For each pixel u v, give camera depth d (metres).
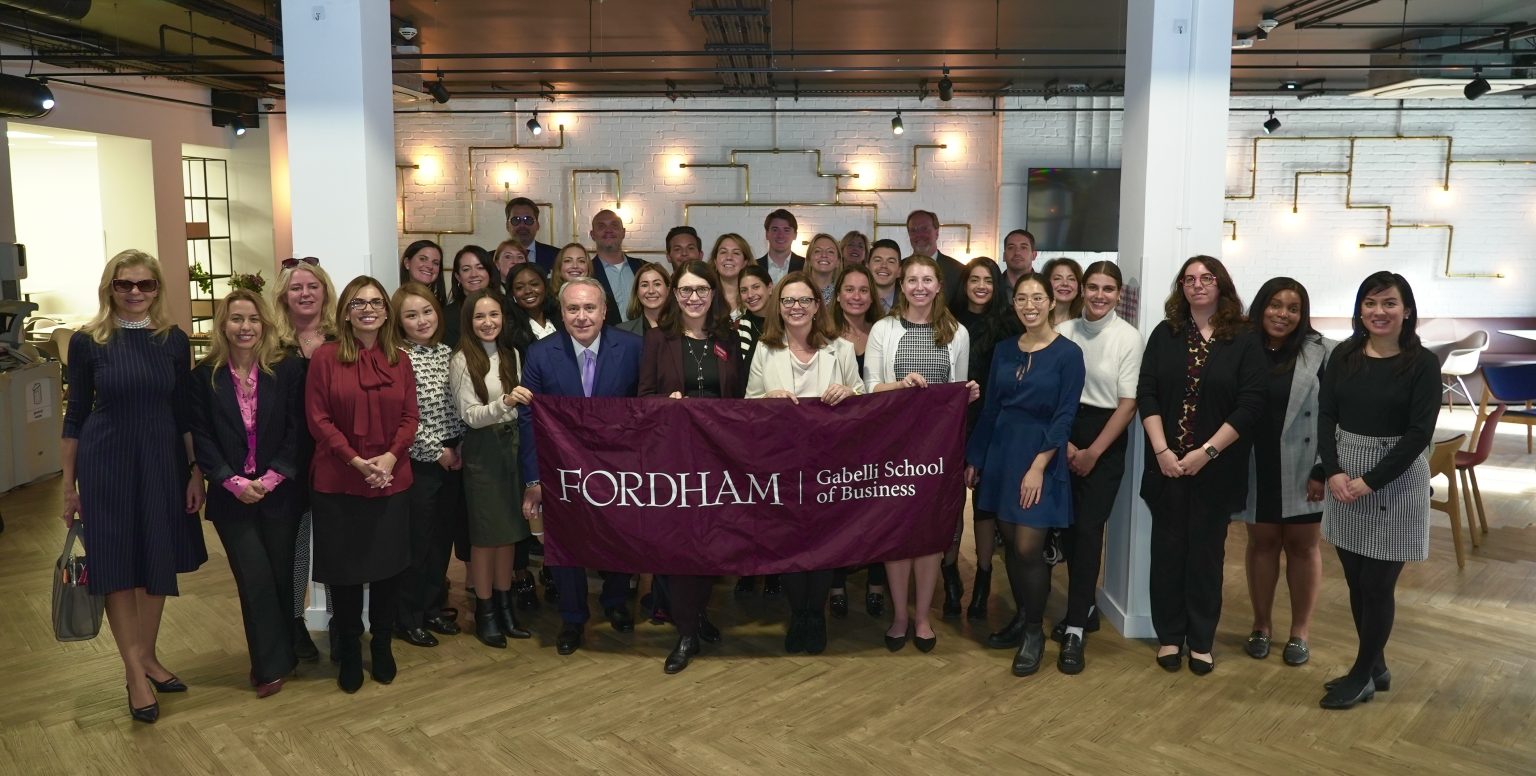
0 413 6.53
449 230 11.86
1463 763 3.05
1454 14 7.66
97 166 11.37
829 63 9.52
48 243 11.53
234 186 12.67
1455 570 5.01
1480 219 11.26
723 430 3.64
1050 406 3.61
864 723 3.30
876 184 11.67
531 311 4.18
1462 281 11.35
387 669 3.62
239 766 3.04
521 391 3.64
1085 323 3.83
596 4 7.30
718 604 4.47
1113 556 4.23
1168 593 3.70
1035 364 3.63
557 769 3.01
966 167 11.63
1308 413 3.62
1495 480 7.09
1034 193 11.24
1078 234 11.28
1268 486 3.68
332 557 3.41
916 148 11.59
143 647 3.51
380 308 3.41
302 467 3.47
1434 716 3.36
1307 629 3.84
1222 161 3.95
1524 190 11.19
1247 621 4.25
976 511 4.18
